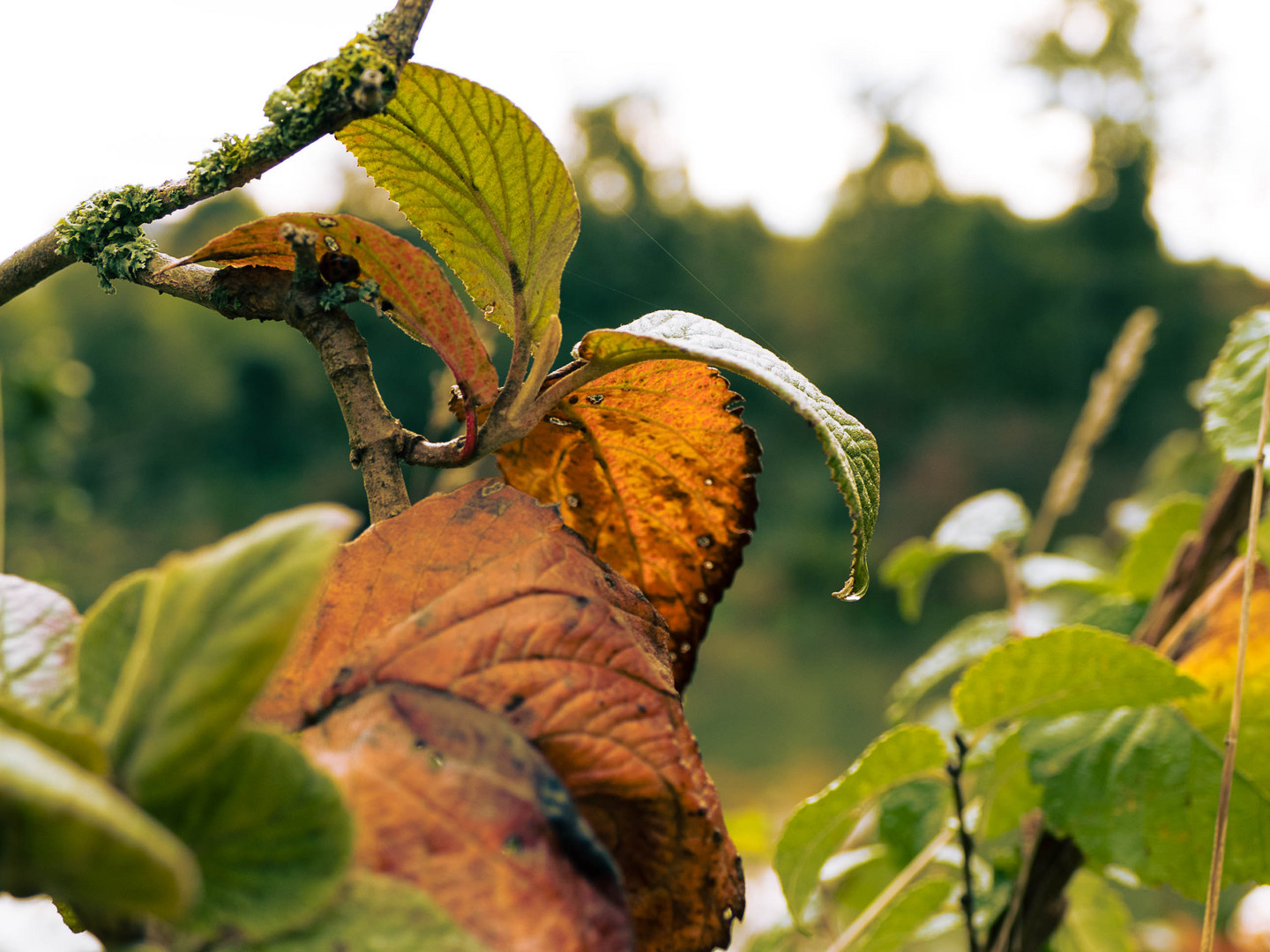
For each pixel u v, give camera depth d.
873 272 12.43
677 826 0.35
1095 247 12.07
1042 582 0.70
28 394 2.61
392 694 0.34
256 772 0.31
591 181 11.36
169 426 10.14
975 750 0.62
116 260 0.39
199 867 0.31
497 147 0.38
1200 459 1.29
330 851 0.31
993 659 0.48
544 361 0.38
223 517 9.04
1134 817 0.49
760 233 13.17
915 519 10.23
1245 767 0.49
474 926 0.32
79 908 0.31
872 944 0.56
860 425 0.38
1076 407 11.30
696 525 0.42
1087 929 0.64
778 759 5.48
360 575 0.36
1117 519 1.06
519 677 0.34
